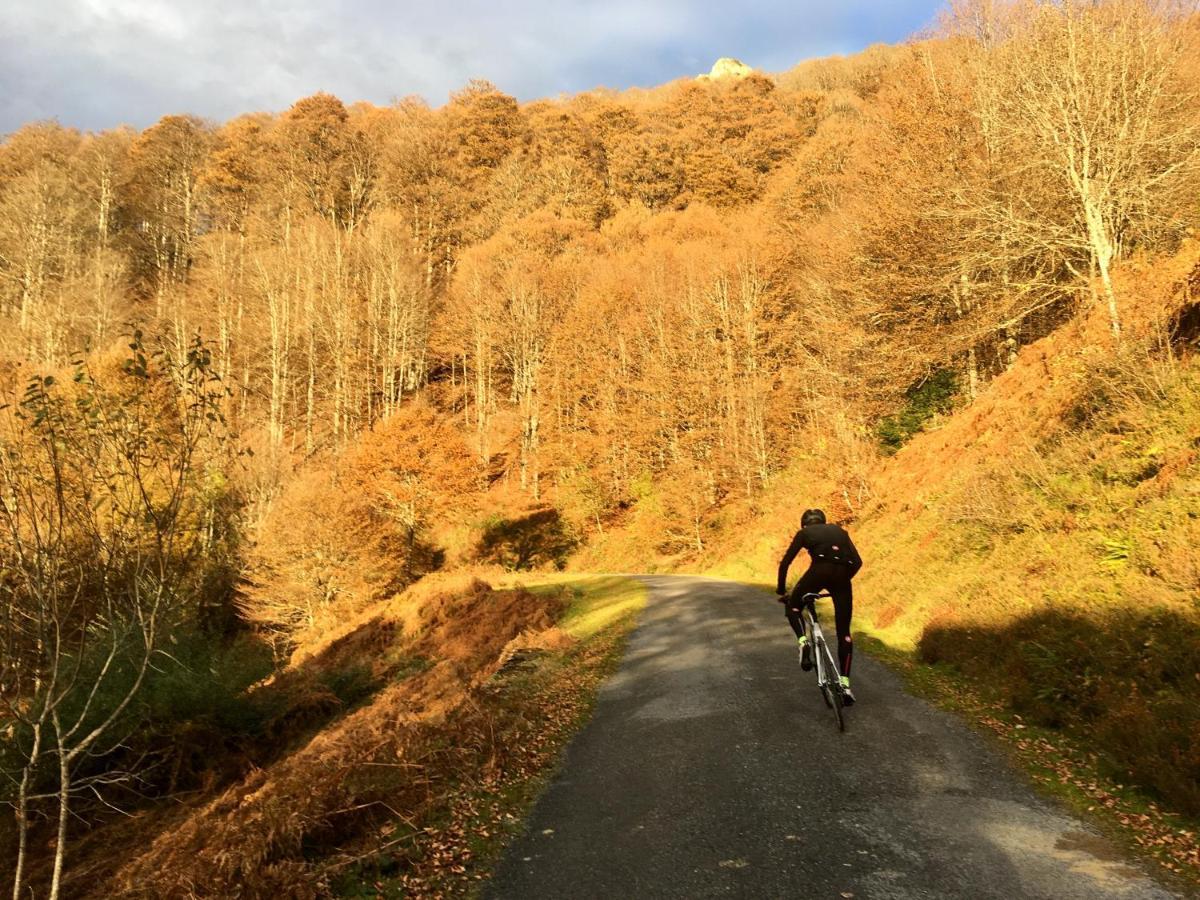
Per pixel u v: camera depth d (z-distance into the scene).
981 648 7.93
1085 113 18.38
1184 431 9.54
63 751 4.34
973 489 13.22
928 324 28.62
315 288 67.50
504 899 3.84
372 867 4.27
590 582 26.97
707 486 41.00
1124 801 4.42
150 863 6.30
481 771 5.79
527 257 71.12
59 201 78.75
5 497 4.27
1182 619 6.09
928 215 25.55
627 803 5.01
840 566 6.25
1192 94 19.47
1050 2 20.61
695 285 52.00
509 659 11.58
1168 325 12.13
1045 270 24.05
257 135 98.31
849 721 6.37
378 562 32.41
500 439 62.34
